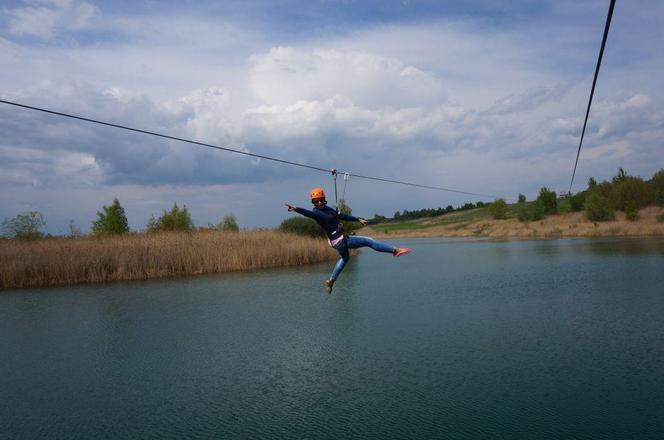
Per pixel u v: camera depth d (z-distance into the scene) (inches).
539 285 1021.8
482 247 2320.4
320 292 1021.8
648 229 2701.8
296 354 584.7
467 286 1048.2
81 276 1282.0
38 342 692.1
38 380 534.3
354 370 520.4
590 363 514.9
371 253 2263.8
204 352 609.9
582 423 382.0
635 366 501.4
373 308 832.9
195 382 507.8
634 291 900.0
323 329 698.2
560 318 712.4
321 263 1683.1
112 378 530.9
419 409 416.5
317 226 2134.6
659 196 3164.4
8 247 1358.3
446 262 1630.2
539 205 3801.7
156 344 656.4
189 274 1380.4
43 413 445.4
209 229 1957.4
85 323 799.1
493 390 451.8
